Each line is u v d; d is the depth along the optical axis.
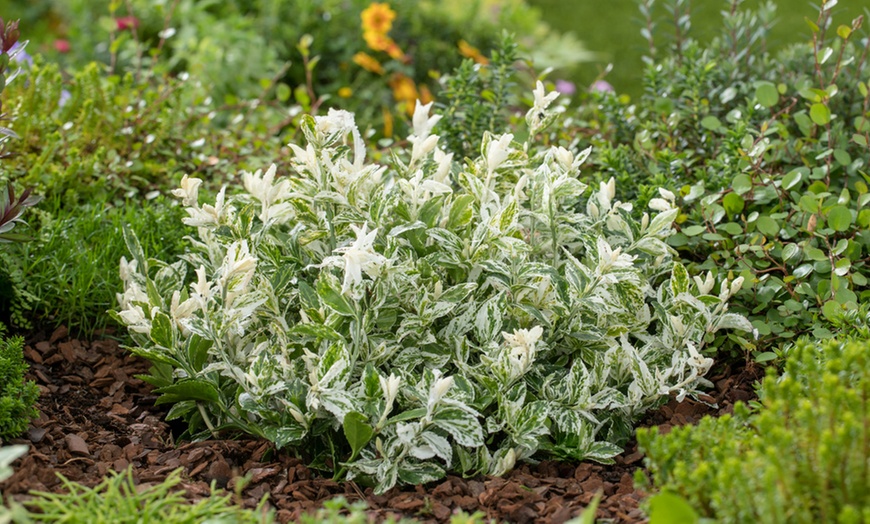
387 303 2.60
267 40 6.64
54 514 2.05
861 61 3.89
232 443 2.67
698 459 2.05
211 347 2.71
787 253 3.07
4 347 2.76
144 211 3.64
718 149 3.82
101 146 4.15
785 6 8.65
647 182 3.71
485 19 7.21
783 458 1.83
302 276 2.90
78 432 2.71
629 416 2.78
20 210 2.70
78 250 3.40
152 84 5.27
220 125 5.67
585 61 7.95
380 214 2.65
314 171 2.69
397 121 5.94
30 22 7.63
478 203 2.86
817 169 3.41
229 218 2.73
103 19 6.73
